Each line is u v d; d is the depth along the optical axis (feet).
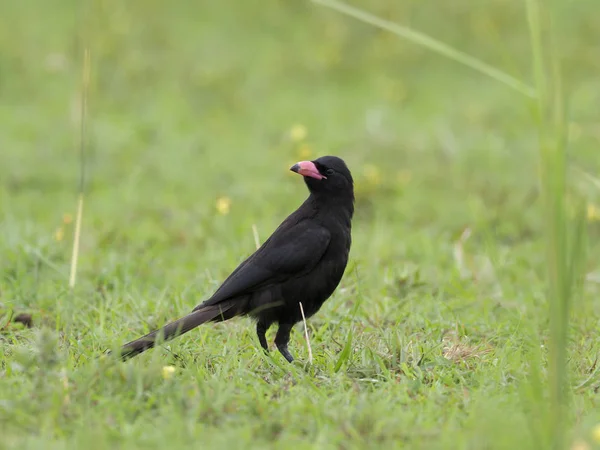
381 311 39.60
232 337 36.47
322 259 34.94
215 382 29.73
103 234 50.75
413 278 43.96
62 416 26.78
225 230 53.21
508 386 30.81
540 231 55.67
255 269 34.06
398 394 29.58
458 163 68.54
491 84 88.12
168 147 70.49
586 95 82.79
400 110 81.82
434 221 57.77
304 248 34.37
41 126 74.33
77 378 29.14
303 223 35.01
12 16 97.66
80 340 35.32
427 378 31.99
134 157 67.92
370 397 29.27
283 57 92.84
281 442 25.73
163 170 65.41
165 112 79.00
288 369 32.40
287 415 27.27
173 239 51.98
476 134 75.31
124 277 43.93
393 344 34.06
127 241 51.19
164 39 94.38
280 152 69.72
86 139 66.85
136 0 100.53
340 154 69.00
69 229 51.31
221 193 61.00
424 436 26.40
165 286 43.32
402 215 58.54
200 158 68.69
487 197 61.87
